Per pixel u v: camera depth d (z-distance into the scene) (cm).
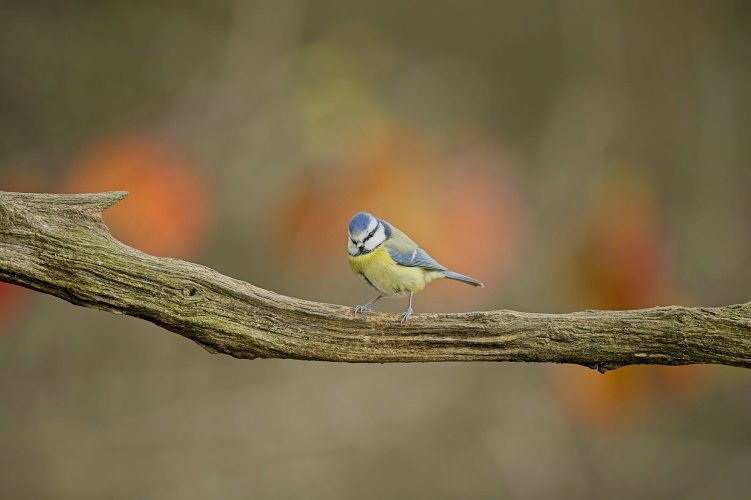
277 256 1234
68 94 1514
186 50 1533
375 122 1262
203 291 532
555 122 1584
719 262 1393
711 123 1598
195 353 1220
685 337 510
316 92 1283
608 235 1263
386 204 1207
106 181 1216
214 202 1256
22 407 1152
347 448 1140
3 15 1535
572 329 527
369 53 1385
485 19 1761
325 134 1237
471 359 542
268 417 1153
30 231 515
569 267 1272
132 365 1207
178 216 1202
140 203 1191
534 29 1745
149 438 1128
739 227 1432
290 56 1440
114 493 1071
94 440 1123
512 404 1199
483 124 1543
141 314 530
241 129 1352
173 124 1371
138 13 1556
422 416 1178
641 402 1134
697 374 1116
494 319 537
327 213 1209
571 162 1506
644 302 1223
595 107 1579
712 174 1560
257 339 540
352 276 1266
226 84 1432
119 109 1502
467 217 1238
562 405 1178
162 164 1241
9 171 1427
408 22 1694
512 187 1312
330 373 1200
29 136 1480
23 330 1206
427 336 542
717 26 1647
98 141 1286
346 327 544
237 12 1506
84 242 521
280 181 1259
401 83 1563
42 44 1535
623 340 520
